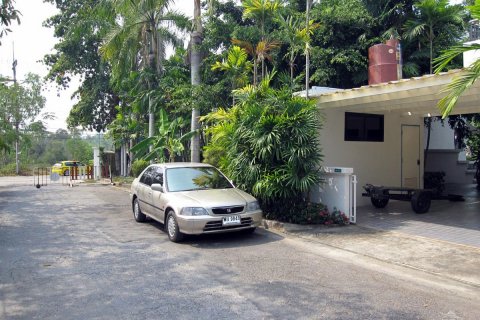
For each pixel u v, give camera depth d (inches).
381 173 494.3
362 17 631.2
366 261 267.4
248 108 392.2
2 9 320.8
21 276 238.2
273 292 209.9
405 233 339.9
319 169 385.7
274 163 382.6
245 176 387.9
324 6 691.4
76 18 1001.5
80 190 776.9
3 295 208.2
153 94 799.1
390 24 645.9
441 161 792.9
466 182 807.7
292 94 407.2
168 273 242.4
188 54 803.4
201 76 705.0
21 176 1549.0
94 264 261.9
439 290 213.3
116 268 253.0
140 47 858.1
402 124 514.0
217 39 709.9
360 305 192.5
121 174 1176.2
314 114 385.1
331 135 452.1
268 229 370.3
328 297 202.8
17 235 352.8
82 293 209.9
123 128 1011.9
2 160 1881.2
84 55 1126.4
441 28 602.5
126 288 216.7
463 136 737.6
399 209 458.9
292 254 285.3
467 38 649.0
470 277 231.8
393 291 211.6
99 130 1250.0
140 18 796.0
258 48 502.0
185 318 178.4
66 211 495.8
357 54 621.3
